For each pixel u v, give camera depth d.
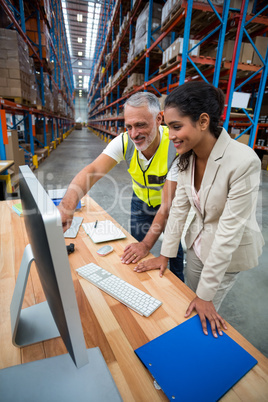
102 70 11.38
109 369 0.55
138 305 0.73
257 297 1.61
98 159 1.20
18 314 0.58
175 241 0.96
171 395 0.49
